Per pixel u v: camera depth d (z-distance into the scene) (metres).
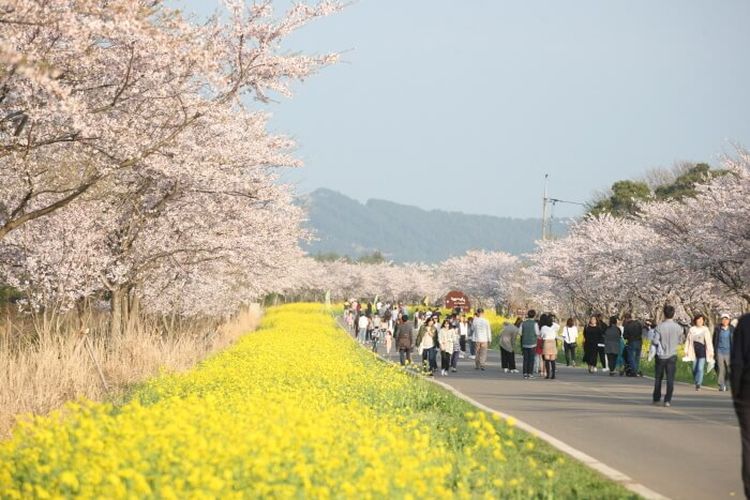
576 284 115.88
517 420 38.56
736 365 22.94
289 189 67.94
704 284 84.75
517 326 76.88
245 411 26.20
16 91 34.81
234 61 38.16
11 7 28.83
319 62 38.62
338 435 22.91
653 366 80.25
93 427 19.92
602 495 22.06
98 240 54.38
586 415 41.84
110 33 30.47
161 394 38.12
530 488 21.66
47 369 38.03
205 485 16.58
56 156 43.00
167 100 38.91
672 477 26.30
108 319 64.06
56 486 17.95
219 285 77.38
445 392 48.69
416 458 21.02
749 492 22.58
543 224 148.00
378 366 59.62
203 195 54.94
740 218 73.19
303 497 17.23
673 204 97.31
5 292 63.78
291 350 62.59
